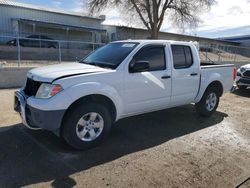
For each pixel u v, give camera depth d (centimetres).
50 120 360
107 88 402
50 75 379
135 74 440
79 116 382
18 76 963
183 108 675
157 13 3188
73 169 339
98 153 390
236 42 4622
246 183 322
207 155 396
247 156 398
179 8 3194
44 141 423
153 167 352
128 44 479
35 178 314
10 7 2570
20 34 2564
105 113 411
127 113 449
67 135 380
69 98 364
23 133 455
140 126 523
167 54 495
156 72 473
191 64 542
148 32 3588
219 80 605
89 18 3164
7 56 1556
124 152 396
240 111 681
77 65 445
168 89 497
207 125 545
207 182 320
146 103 467
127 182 313
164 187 306
